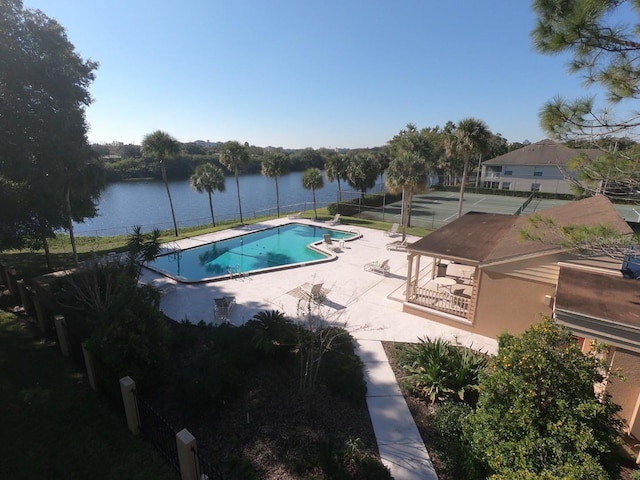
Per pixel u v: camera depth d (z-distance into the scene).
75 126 14.96
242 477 5.61
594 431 4.94
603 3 5.02
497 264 10.40
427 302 12.67
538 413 5.04
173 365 8.81
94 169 17.19
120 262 12.66
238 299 13.89
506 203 44.22
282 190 71.06
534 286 9.98
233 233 25.89
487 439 5.32
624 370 6.59
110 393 7.24
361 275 16.84
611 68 5.79
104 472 5.75
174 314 12.51
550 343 5.38
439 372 8.01
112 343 7.11
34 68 12.77
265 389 7.78
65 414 7.00
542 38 5.77
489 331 10.99
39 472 5.72
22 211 13.36
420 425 7.13
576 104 6.38
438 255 11.77
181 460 5.12
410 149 37.44
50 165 14.20
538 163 48.59
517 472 4.51
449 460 5.99
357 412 7.42
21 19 12.88
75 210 17.86
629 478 6.01
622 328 6.45
